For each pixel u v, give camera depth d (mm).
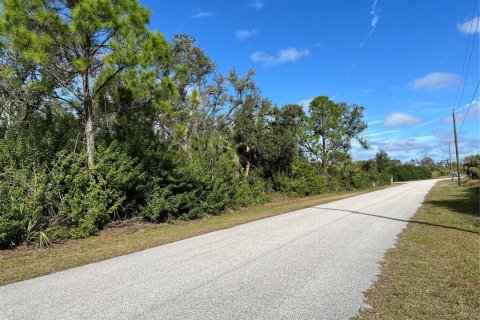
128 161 14859
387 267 7406
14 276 7051
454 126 49375
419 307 5199
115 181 14078
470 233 11297
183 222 17062
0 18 11211
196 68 29875
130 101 15734
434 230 11953
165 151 17719
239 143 32594
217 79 33062
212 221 16812
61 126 14062
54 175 12469
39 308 5293
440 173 124375
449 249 8961
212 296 5742
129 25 12258
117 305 5375
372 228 12750
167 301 5527
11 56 12852
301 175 37844
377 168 69625
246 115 34156
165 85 15125
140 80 14789
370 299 5547
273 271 7199
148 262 8117
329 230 12438
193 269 7434
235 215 19359
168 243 10516
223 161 22656
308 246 9695
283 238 10992
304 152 48875
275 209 21438
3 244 10547
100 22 11805
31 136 12438
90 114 13789
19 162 12047
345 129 52562
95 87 14742
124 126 16406
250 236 11453
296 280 6566
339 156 52188
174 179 17484
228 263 7906
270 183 34875
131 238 11977
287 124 37500
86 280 6723
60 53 12766
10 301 5613
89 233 13008
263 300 5543
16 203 10930
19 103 14320
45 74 13289
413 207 20391
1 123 14320
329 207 21109
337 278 6676
